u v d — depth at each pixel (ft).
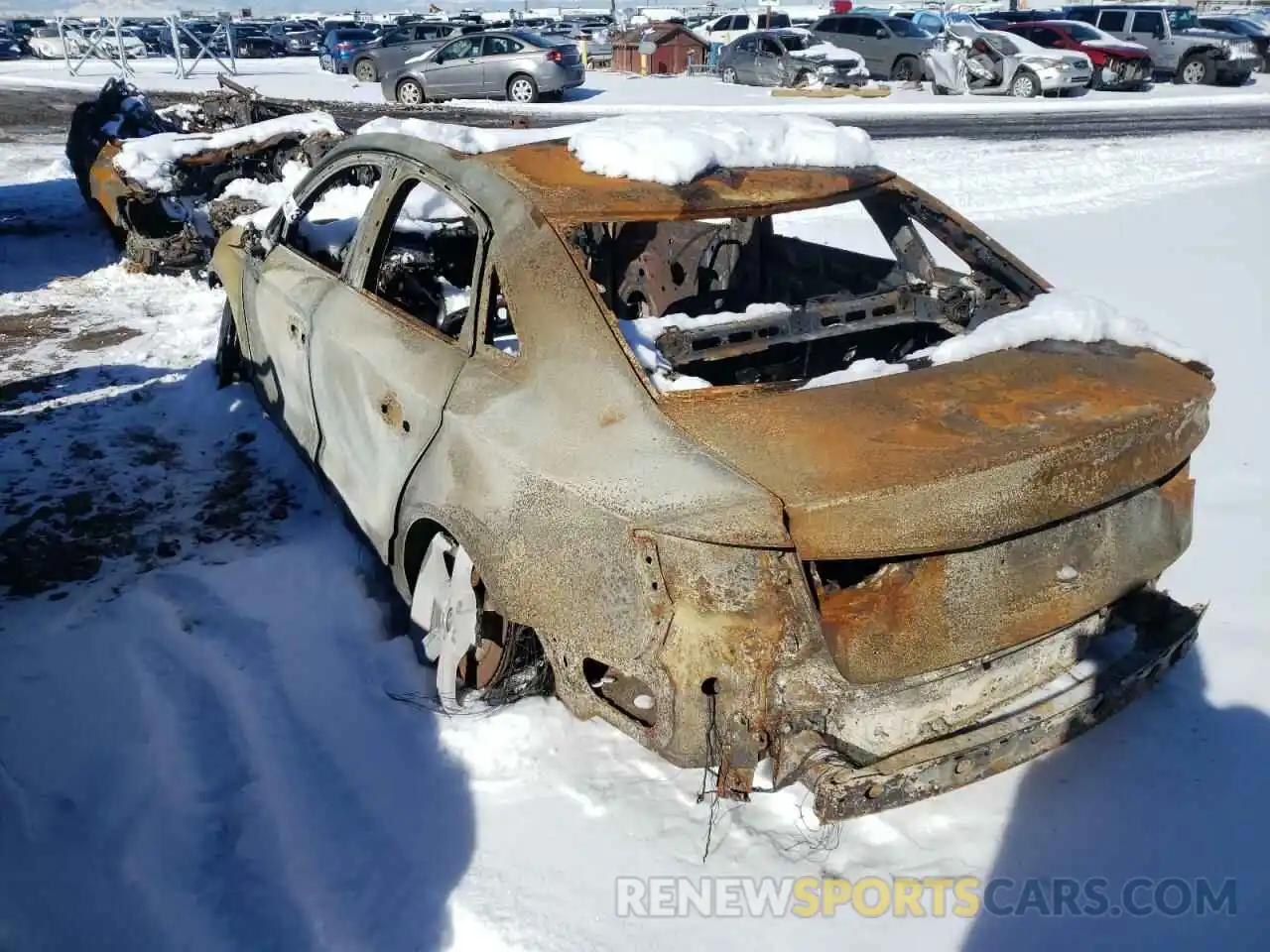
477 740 9.50
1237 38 77.97
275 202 24.82
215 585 12.27
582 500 7.66
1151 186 36.35
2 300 24.48
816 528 6.91
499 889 8.01
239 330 16.20
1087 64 70.18
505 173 9.90
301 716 9.96
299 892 8.04
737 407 8.00
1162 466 8.29
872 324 10.12
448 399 9.26
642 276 13.46
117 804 8.99
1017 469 7.28
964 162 40.91
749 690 7.06
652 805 8.81
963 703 8.02
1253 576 12.03
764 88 78.48
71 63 109.70
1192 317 21.38
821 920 7.76
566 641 7.93
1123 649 10.30
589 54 106.22
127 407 17.81
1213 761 9.29
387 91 71.36
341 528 13.67
